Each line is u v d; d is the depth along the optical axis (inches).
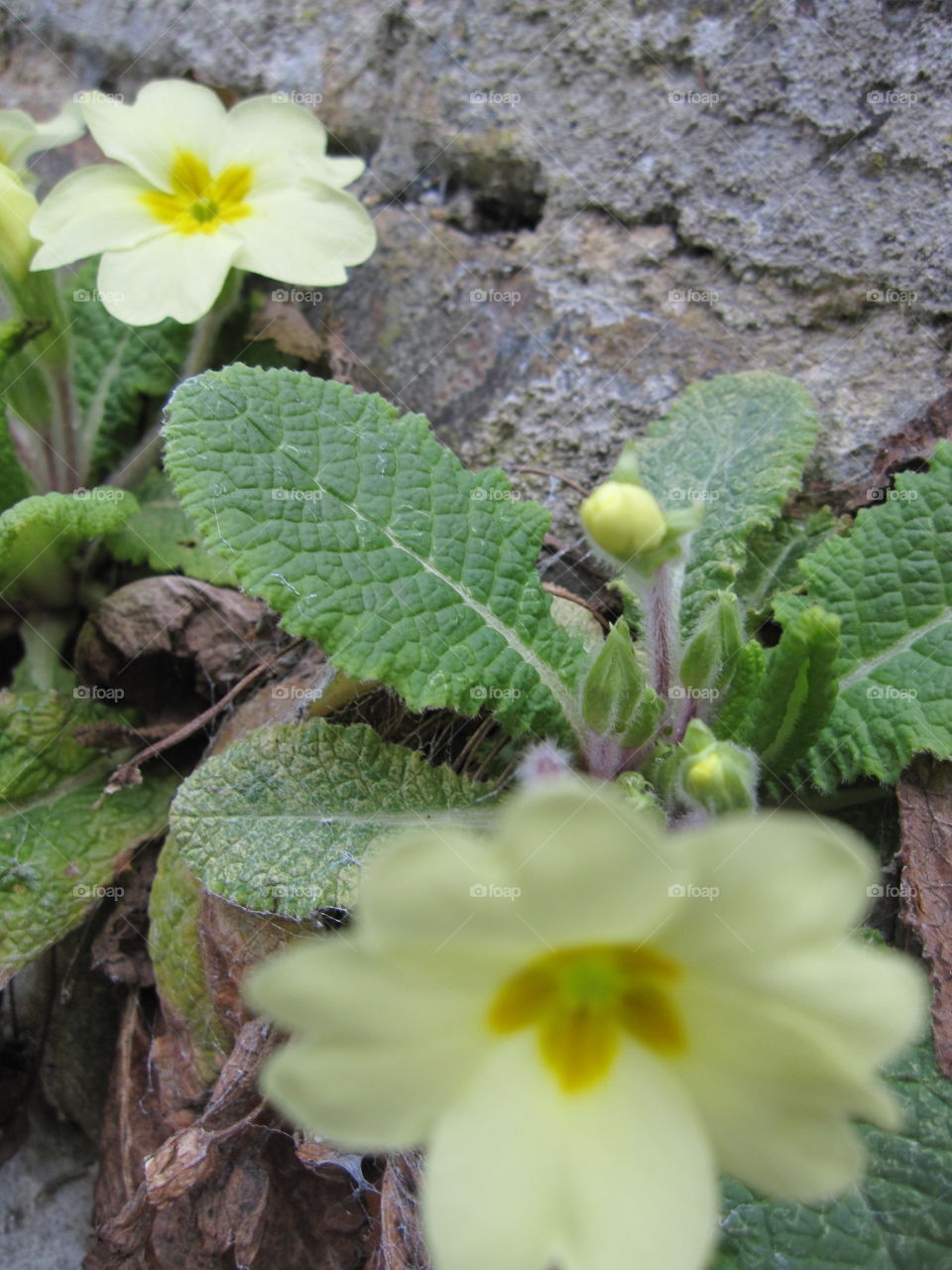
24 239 4.7
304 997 2.0
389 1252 3.4
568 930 2.0
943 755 3.7
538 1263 2.1
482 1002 2.2
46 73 6.8
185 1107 3.9
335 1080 2.1
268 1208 3.8
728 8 5.4
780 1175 2.2
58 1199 4.4
